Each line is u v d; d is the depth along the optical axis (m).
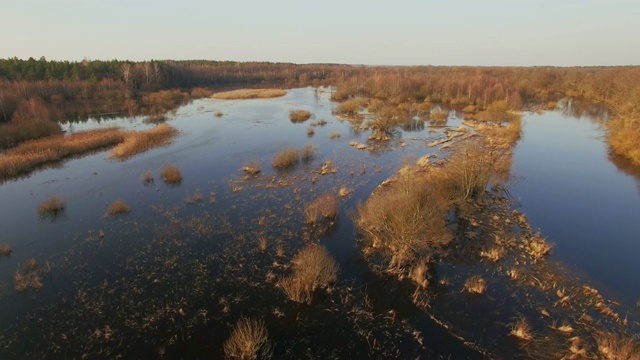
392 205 19.69
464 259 19.19
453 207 24.64
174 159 37.22
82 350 13.61
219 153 39.31
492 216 23.95
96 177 32.03
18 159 34.12
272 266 18.67
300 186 29.38
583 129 51.94
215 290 16.89
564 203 26.75
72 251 20.14
